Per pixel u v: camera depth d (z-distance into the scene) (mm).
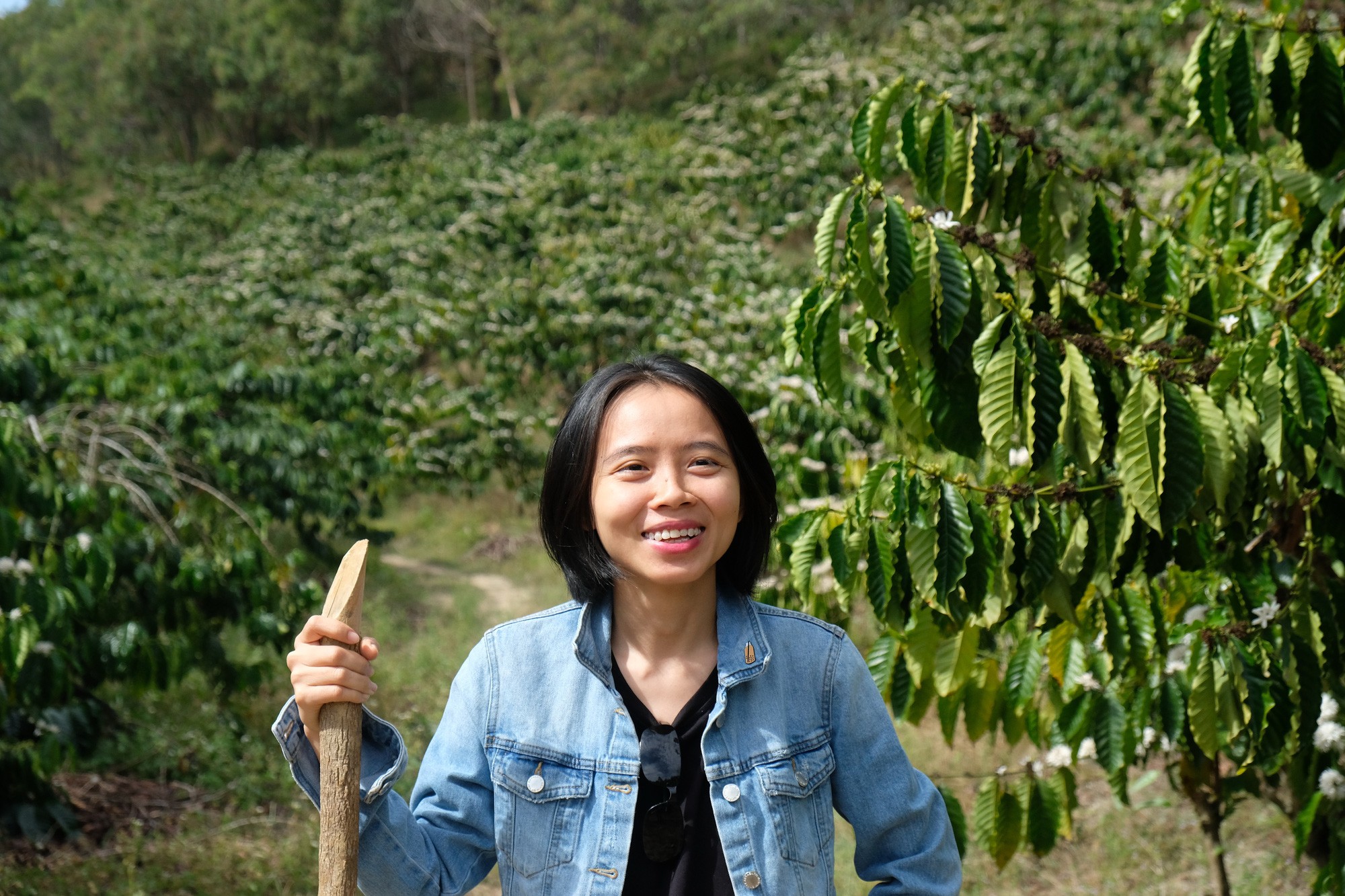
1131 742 2854
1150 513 2029
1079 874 4199
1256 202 3025
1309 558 2479
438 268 17938
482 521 10914
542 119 30672
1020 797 3068
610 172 21344
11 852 4582
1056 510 2334
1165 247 2656
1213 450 2047
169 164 42969
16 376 5922
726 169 19703
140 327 11266
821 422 5719
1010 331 2168
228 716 5719
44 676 4328
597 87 35938
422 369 14461
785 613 1534
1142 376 2068
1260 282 2754
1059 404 2133
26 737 4730
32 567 4246
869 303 2139
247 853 4672
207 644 5551
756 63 34781
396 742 1363
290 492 8125
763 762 1425
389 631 7723
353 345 14820
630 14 39344
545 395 12734
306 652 1303
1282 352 2100
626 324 12641
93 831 4828
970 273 2129
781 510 5500
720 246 15492
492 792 1484
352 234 21562
